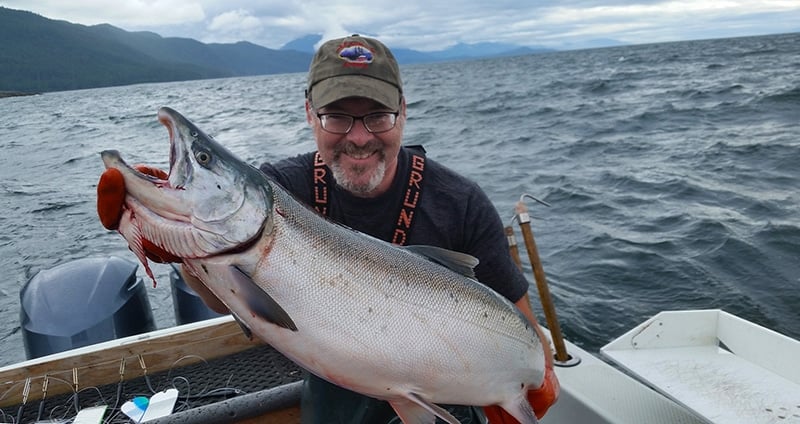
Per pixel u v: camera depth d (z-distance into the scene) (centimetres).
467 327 231
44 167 1775
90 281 416
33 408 318
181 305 449
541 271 383
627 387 341
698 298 611
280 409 290
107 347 339
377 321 216
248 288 203
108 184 191
